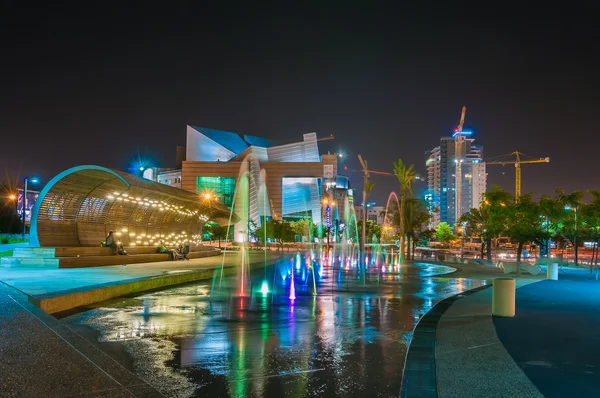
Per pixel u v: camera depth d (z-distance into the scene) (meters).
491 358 6.96
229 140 146.00
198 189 130.62
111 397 4.50
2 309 8.41
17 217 62.03
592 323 9.91
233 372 6.77
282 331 9.76
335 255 52.62
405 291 17.88
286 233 89.00
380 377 6.59
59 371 5.18
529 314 11.15
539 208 32.75
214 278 21.89
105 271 20.38
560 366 6.54
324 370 6.92
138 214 32.75
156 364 7.15
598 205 33.66
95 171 23.08
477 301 13.38
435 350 7.53
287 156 139.62
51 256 22.73
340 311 12.62
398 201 51.22
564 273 29.08
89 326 10.07
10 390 4.59
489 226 33.91
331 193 135.88
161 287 17.72
